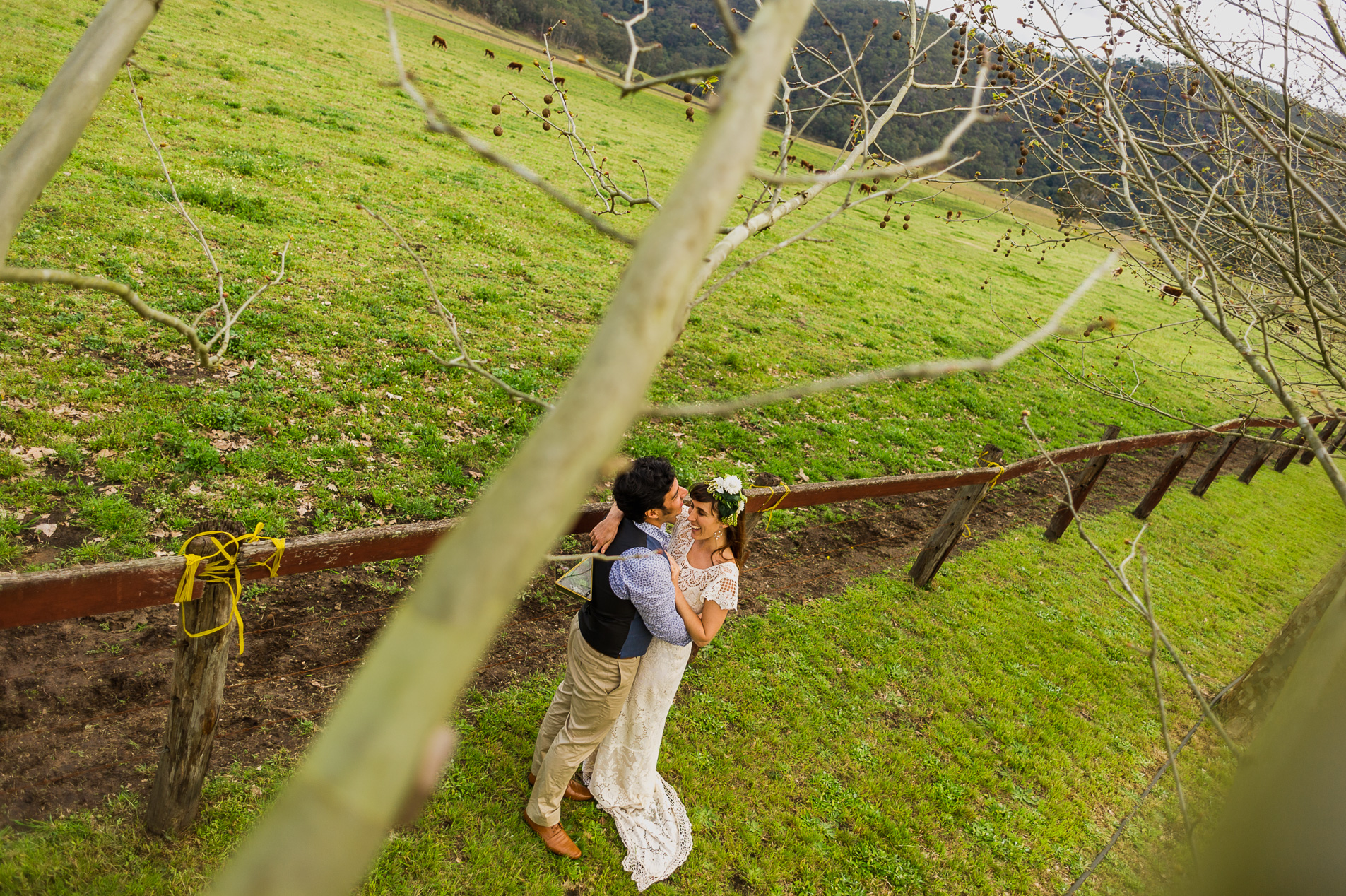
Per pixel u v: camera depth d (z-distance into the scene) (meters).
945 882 4.27
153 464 5.25
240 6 27.95
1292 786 1.00
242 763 3.63
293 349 7.47
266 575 3.01
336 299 8.91
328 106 18.41
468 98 25.31
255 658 4.18
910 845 4.37
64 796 3.25
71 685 3.71
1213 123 3.52
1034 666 6.48
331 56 25.09
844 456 9.72
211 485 5.30
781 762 4.68
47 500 4.67
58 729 3.50
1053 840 4.76
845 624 6.21
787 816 4.33
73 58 0.84
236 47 21.22
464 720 4.25
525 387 8.28
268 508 5.27
